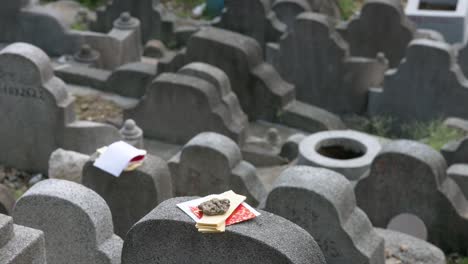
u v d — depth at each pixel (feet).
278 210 27.40
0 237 20.08
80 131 37.65
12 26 52.11
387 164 32.99
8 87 37.73
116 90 48.16
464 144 37.73
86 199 25.02
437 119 47.29
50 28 52.39
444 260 30.07
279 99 45.16
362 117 49.93
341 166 36.37
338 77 49.60
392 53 53.72
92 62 52.60
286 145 40.96
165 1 68.90
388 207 33.76
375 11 52.85
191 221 20.76
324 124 44.55
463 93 45.98
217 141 34.50
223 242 20.49
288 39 49.73
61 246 25.39
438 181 32.58
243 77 45.52
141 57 58.75
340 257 27.53
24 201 25.08
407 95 47.80
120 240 25.55
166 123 42.50
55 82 37.70
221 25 55.16
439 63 45.98
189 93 41.24
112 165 29.86
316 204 26.86
